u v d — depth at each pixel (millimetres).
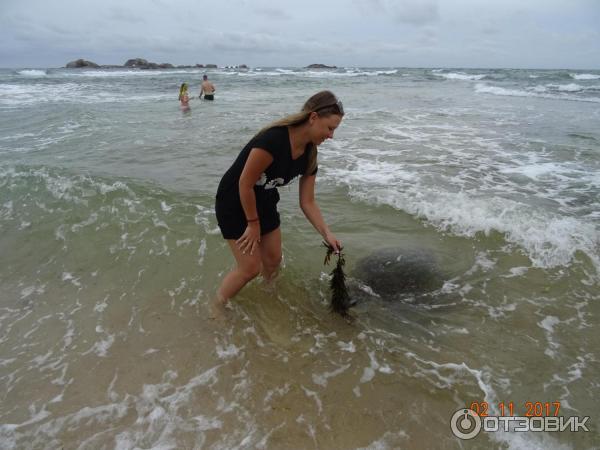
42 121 11828
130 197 5496
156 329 3152
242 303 3424
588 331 3047
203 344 2984
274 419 2369
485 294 3516
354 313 3316
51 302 3510
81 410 2432
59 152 8109
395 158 7602
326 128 2490
